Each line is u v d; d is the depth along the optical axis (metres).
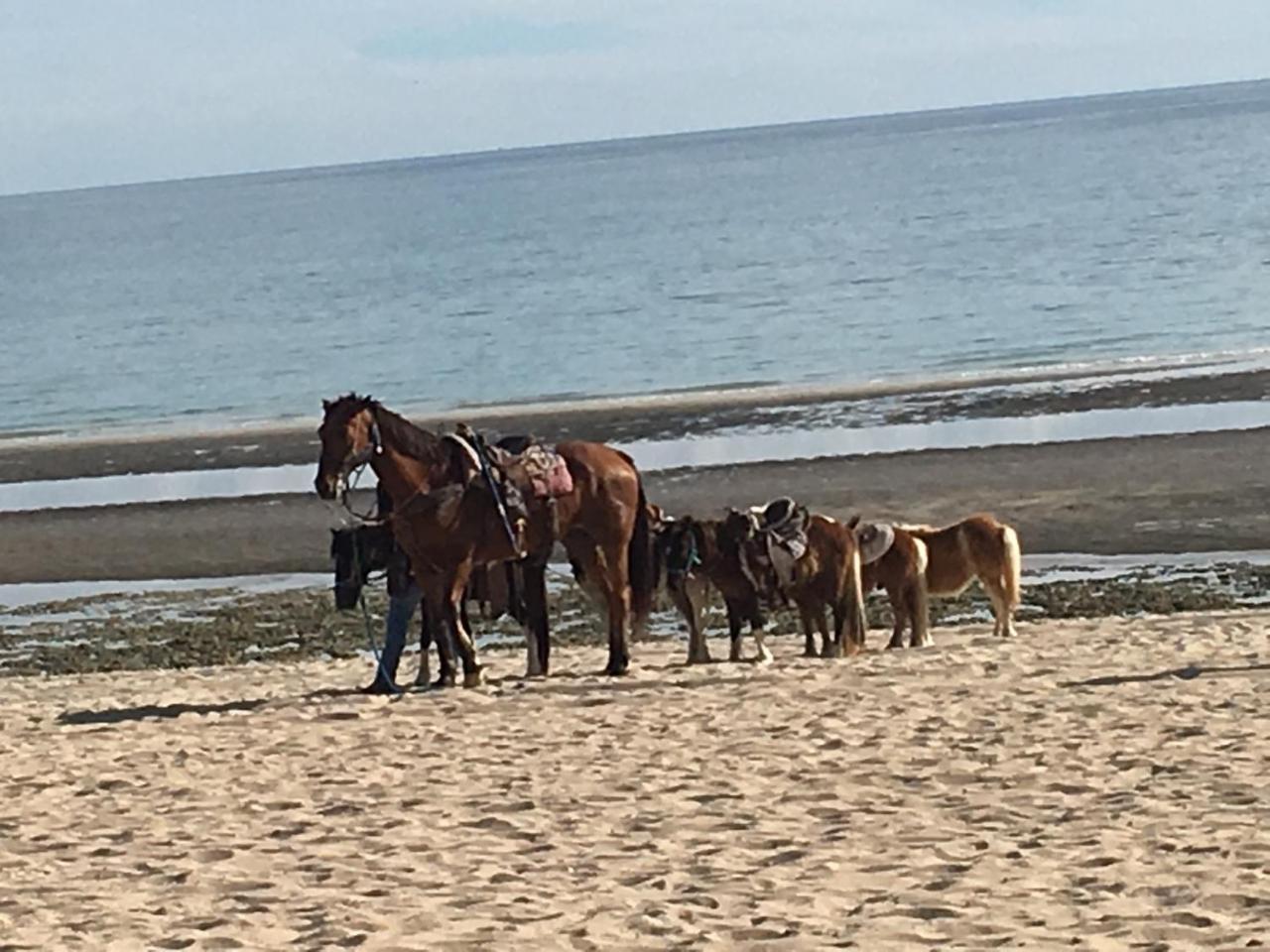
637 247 86.88
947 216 88.50
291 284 82.75
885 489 26.44
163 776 11.92
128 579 24.94
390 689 15.38
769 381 40.81
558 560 24.09
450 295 70.12
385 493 14.74
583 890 8.14
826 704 13.00
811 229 88.12
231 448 36.00
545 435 34.38
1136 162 127.44
